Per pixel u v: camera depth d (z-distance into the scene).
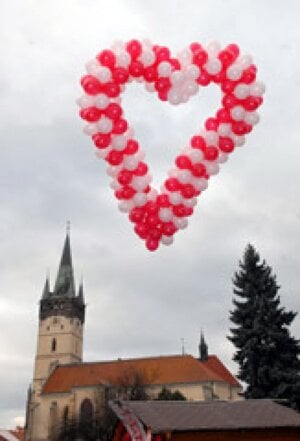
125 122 12.47
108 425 77.19
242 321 51.81
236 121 12.62
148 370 102.06
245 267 53.94
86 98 12.26
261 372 47.00
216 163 13.07
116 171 12.99
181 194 13.01
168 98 12.62
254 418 26.66
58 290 129.25
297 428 26.39
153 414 25.88
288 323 50.84
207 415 26.62
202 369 100.56
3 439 89.00
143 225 13.38
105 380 99.19
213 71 12.28
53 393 106.31
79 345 127.62
